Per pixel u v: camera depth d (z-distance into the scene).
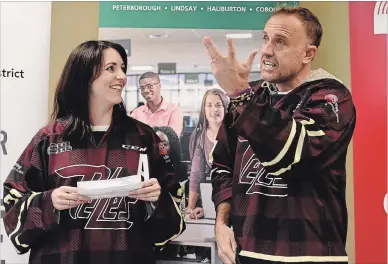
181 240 1.94
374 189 1.88
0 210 1.90
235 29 1.96
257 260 1.24
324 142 1.12
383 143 1.88
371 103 1.90
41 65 1.98
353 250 1.90
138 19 1.97
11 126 1.94
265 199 1.27
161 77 1.97
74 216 1.48
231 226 1.45
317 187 1.25
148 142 1.64
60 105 1.60
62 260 1.45
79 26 2.02
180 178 1.95
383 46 1.90
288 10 1.31
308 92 1.26
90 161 1.51
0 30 1.96
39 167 1.51
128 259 1.48
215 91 1.95
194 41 1.97
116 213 1.51
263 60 1.30
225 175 1.50
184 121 1.96
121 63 1.58
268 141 1.08
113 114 1.62
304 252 1.21
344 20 1.96
